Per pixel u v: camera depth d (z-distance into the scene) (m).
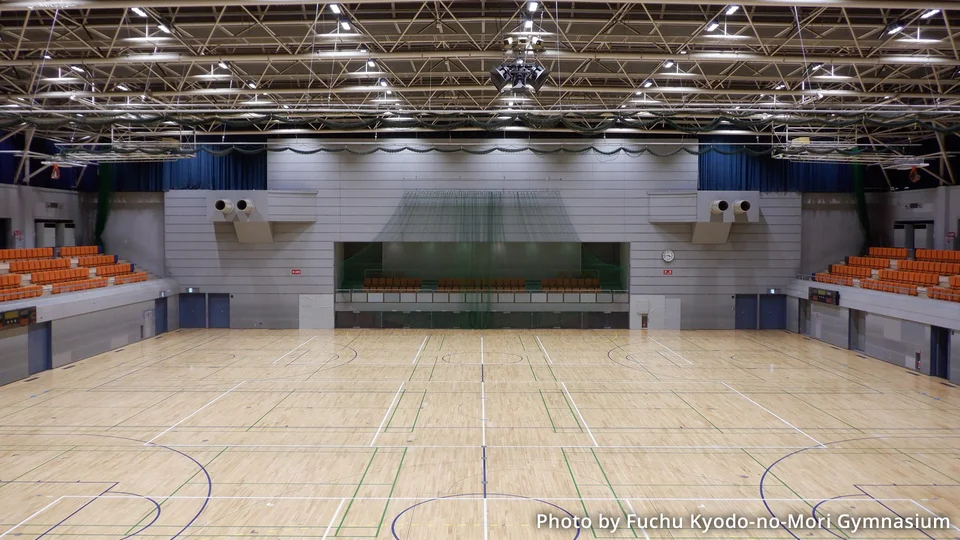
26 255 26.30
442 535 9.94
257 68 22.80
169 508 10.93
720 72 23.42
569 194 31.36
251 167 31.59
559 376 21.48
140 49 20.78
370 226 31.27
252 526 10.25
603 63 22.61
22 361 21.08
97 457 13.49
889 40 18.11
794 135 29.08
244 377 21.20
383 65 22.64
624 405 17.80
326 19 17.95
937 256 27.41
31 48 19.50
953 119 22.78
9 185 26.97
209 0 13.82
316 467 12.92
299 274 31.48
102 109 21.92
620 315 31.88
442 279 32.97
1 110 20.73
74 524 10.30
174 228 31.31
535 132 31.56
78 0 13.80
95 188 32.16
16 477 12.34
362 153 31.30
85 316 24.39
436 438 14.82
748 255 31.50
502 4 17.45
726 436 15.02
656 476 12.45
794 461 13.31
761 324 31.91
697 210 30.44
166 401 18.06
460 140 31.27
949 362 21.02
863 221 31.77
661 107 26.06
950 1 13.69
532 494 11.56
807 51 20.80
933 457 13.58
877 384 20.44
